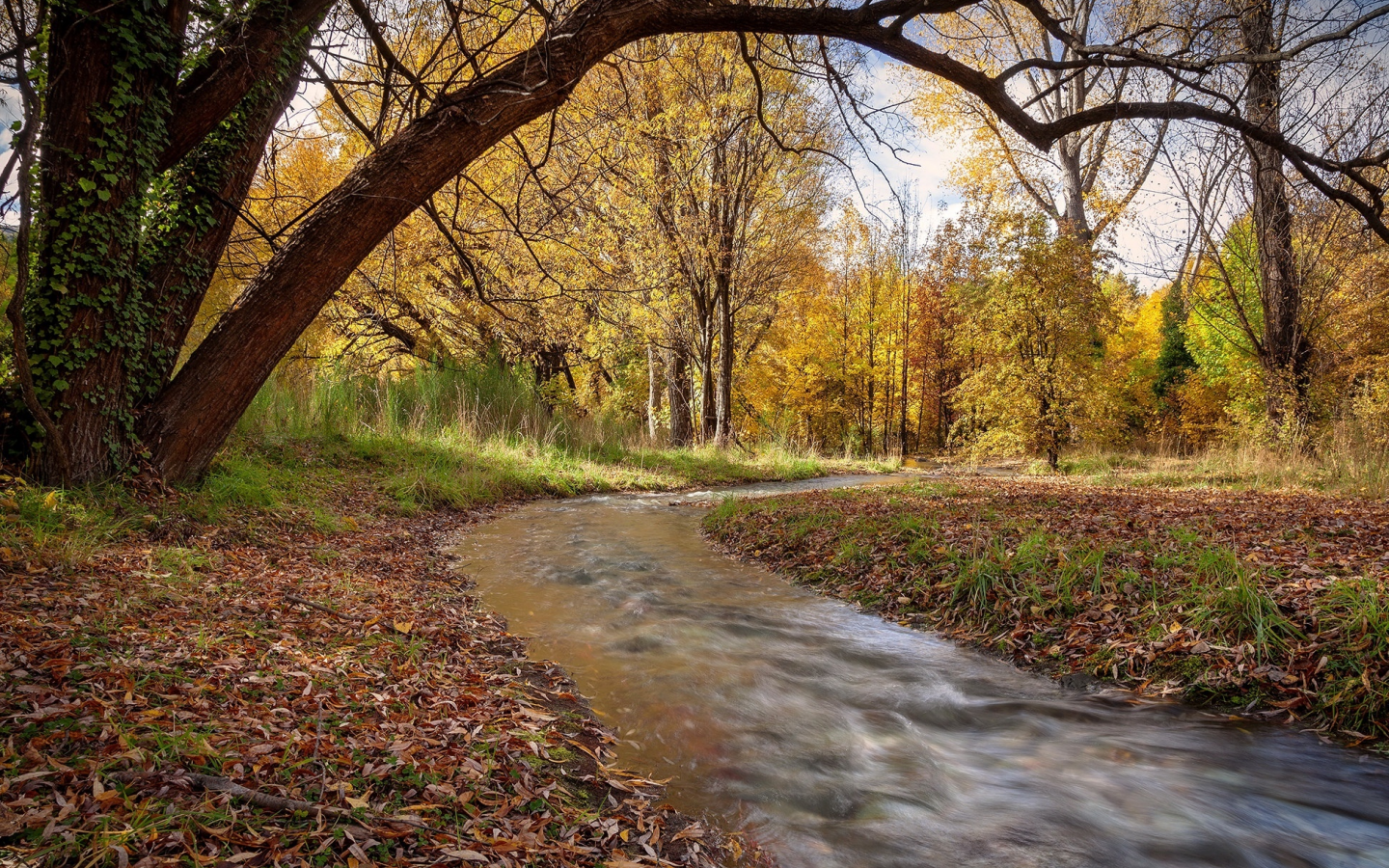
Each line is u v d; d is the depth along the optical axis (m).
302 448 11.41
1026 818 2.97
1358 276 16.19
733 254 19.78
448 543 8.77
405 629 4.70
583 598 6.36
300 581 5.50
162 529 5.95
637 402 32.47
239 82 6.74
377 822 2.23
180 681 3.04
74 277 6.00
